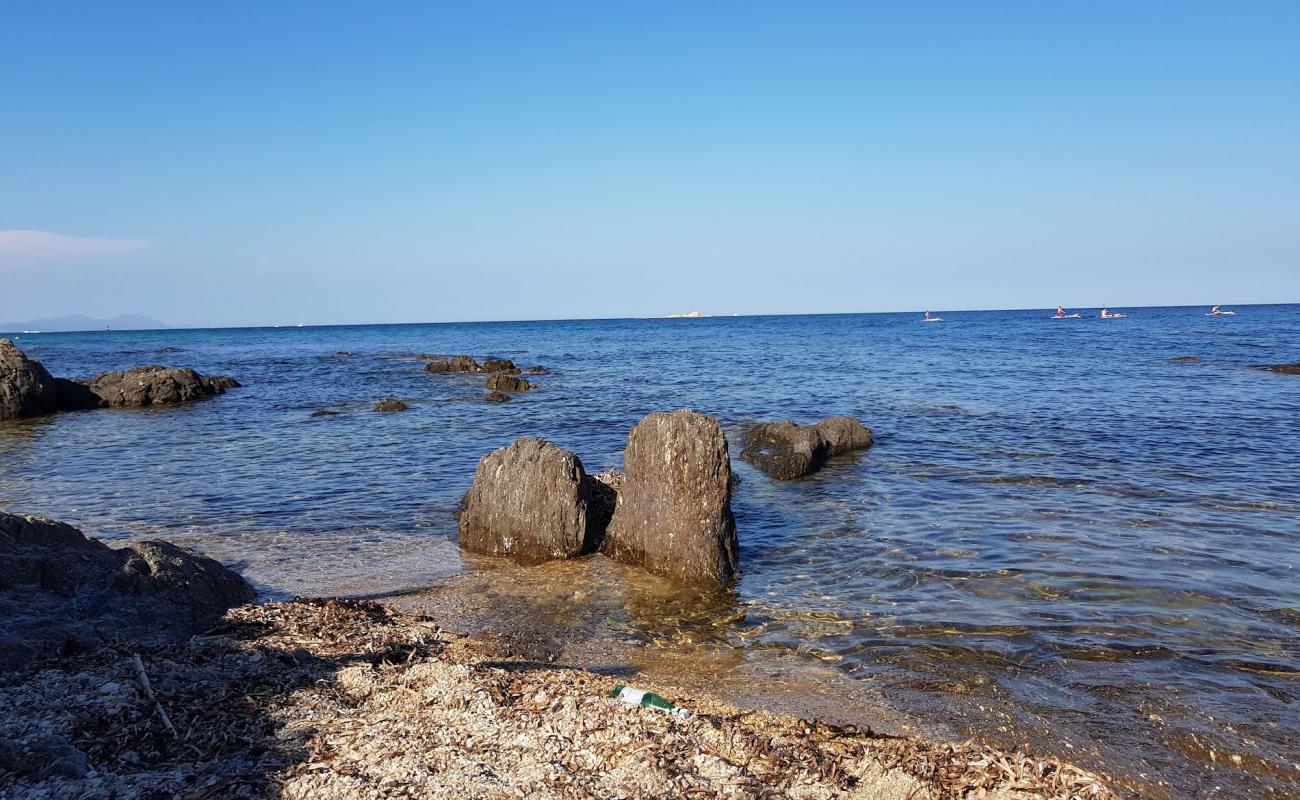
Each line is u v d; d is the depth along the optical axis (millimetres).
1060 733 6734
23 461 21094
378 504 15734
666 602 10312
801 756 6031
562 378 45875
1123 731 6762
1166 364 45594
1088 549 11773
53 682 6965
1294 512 13547
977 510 14281
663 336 116750
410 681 7285
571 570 11758
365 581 11242
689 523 11297
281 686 7133
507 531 12438
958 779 5727
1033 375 40125
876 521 13867
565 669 7984
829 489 16484
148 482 17984
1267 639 8539
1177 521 13141
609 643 8945
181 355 80938
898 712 7137
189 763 5668
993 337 84875
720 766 5801
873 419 25781
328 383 45312
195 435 25703
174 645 8039
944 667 8070
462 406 32688
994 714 7082
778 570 11492
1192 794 5883
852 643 8773
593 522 13172
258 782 5383
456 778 5469
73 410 34406
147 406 35531
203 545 12969
